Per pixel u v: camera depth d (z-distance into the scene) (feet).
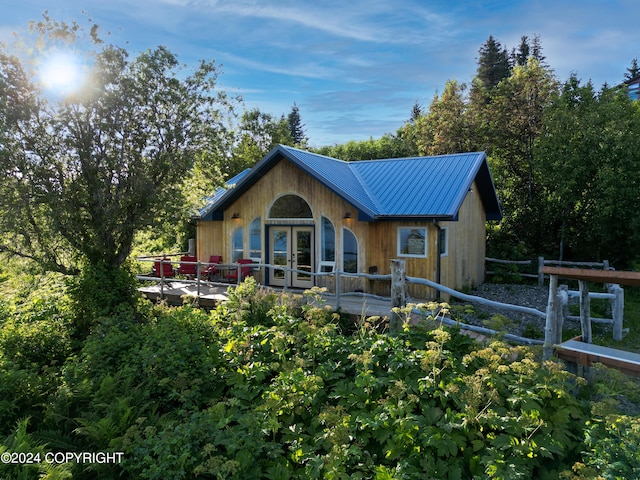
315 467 14.43
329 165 48.44
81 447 17.76
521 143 69.56
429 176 46.09
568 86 59.16
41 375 23.95
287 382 19.12
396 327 26.94
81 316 35.42
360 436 16.55
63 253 38.52
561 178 55.52
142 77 38.29
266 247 47.85
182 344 22.38
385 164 52.44
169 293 42.96
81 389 20.61
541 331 34.01
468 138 75.97
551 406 16.89
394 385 18.33
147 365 21.49
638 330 35.32
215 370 22.08
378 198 44.19
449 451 14.76
